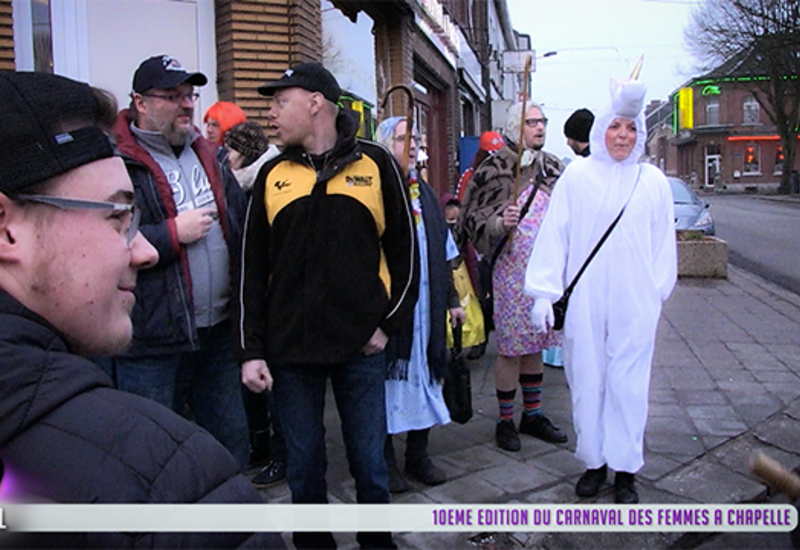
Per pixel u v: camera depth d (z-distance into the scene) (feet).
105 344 3.12
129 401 2.73
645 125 10.47
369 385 8.51
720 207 100.37
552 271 10.66
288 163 8.47
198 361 9.30
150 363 8.38
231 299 8.74
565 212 10.69
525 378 13.25
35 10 14.88
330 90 8.40
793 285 32.86
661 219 10.60
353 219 8.18
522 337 12.39
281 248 8.29
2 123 2.77
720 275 33.40
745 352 19.53
